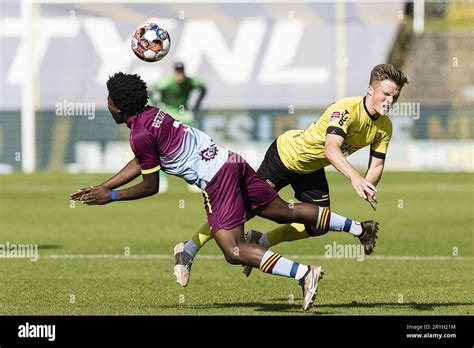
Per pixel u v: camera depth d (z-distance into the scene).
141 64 102.31
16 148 99.62
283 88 101.06
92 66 102.38
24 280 34.75
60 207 65.25
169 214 61.09
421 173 92.94
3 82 100.62
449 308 28.77
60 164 100.69
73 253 42.50
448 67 103.38
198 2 105.06
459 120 97.81
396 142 96.94
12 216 59.47
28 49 99.00
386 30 102.94
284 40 102.94
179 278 28.88
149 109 26.06
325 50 102.25
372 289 32.75
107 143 100.19
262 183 27.05
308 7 103.75
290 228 30.75
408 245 45.62
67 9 103.88
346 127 27.94
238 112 100.38
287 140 30.84
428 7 114.56
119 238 48.31
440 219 57.34
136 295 31.47
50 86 101.56
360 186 26.22
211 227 25.80
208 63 102.12
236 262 25.52
